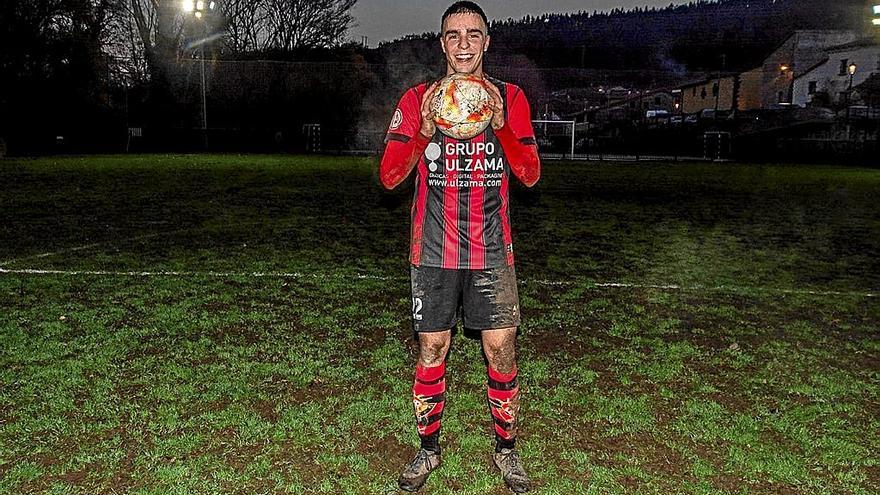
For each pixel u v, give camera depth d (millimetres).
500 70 48250
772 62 57000
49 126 32875
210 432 3559
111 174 20547
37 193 15078
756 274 7789
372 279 7164
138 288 6570
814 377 4480
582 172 25781
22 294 6285
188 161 27719
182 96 37656
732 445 3496
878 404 4062
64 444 3416
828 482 3162
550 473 3197
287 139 38062
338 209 13203
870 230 11469
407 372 4449
